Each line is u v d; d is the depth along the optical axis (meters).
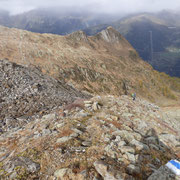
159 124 13.14
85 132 8.59
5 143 8.60
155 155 7.45
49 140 7.63
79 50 134.50
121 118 11.80
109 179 4.92
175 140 10.29
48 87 22.12
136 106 16.88
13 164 5.77
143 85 138.88
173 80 185.38
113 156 6.37
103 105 14.55
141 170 5.83
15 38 102.75
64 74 79.62
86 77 94.50
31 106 15.36
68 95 21.72
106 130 8.99
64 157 6.10
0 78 19.36
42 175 5.27
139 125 11.36
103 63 126.19
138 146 7.64
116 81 111.44
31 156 6.30
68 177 5.07
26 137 8.77
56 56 93.88
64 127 9.10
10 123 11.93
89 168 5.50
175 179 5.46
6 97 16.19
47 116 11.88
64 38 150.88
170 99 142.00
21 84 19.72
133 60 198.00
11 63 24.30
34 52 86.38
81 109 13.02
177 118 36.53
